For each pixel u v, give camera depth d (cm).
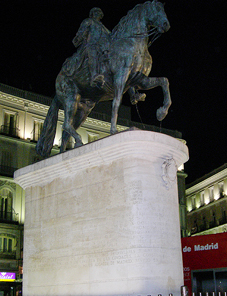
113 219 517
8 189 2659
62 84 632
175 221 530
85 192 561
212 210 3919
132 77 586
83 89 621
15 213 2659
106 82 592
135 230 493
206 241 967
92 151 547
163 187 526
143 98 626
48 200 609
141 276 474
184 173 3497
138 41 576
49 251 581
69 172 589
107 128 3128
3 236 2573
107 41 591
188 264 981
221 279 927
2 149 2689
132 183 512
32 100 2888
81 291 522
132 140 515
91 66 585
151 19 573
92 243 530
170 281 489
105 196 535
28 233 620
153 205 508
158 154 534
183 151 557
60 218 582
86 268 526
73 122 658
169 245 506
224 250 938
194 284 960
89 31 605
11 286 2552
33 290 583
